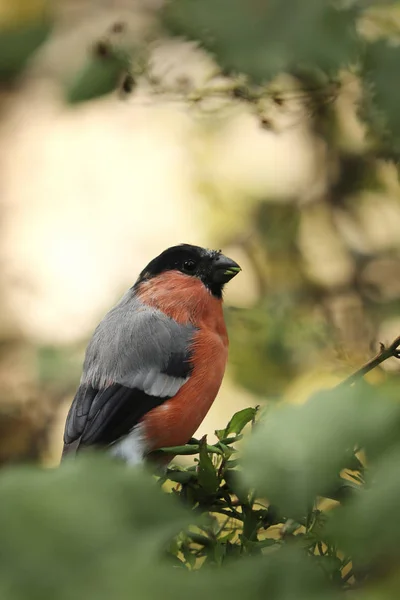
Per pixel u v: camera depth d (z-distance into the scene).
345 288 8.77
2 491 0.98
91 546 0.93
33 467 1.03
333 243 9.09
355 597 0.96
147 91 4.28
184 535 3.24
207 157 9.33
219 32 1.50
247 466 1.13
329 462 1.10
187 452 3.37
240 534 3.14
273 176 9.23
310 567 0.96
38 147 14.43
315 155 9.12
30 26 1.66
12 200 14.52
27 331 11.30
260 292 8.88
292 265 9.03
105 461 1.03
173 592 0.90
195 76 4.28
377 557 0.98
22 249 13.76
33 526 0.94
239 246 9.14
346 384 1.23
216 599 0.91
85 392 7.05
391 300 8.42
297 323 7.61
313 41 1.50
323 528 1.03
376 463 1.07
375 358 3.12
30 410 9.43
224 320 7.55
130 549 0.93
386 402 1.13
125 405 6.87
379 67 1.62
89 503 0.97
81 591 0.89
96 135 14.56
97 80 2.01
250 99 4.31
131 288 7.72
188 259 7.55
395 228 9.07
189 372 7.03
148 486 1.00
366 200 8.90
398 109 1.62
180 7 1.55
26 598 0.88
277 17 1.52
